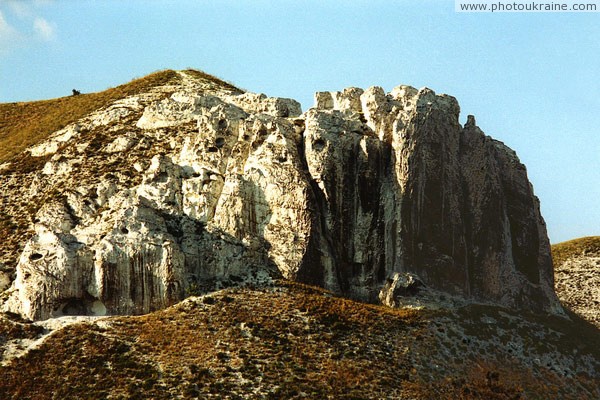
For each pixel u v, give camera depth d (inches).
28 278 3309.5
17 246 3799.2
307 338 3257.9
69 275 3309.5
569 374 3550.7
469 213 3959.2
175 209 3629.4
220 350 3139.8
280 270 3535.9
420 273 3708.2
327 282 3597.4
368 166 3789.4
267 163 3695.9
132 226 3427.7
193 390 2952.8
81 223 3661.4
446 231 3811.5
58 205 3737.7
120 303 3319.4
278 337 3233.3
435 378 3245.6
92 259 3351.4
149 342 3144.7
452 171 3914.9
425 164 3828.7
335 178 3735.2
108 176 4074.8
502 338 3609.7
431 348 3378.4
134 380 2982.3
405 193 3759.8
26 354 3075.8
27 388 2950.3
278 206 3624.5
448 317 3587.6
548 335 3750.0
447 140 3932.1
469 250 3909.9
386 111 3966.5
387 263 3703.3
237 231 3567.9
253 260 3545.8
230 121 3878.0
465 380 3289.9
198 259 3486.7
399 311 3545.8
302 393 3011.8
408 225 3737.7
